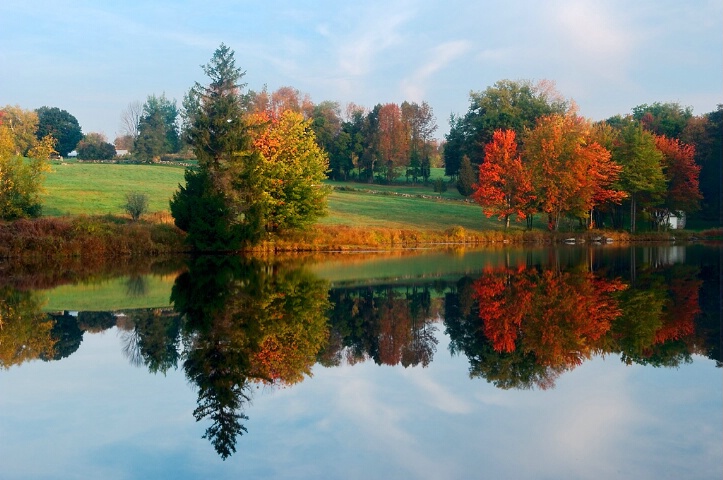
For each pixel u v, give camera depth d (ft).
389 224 201.67
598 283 82.48
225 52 140.05
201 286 78.28
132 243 127.95
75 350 43.57
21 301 66.28
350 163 383.86
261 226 136.46
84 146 391.24
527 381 35.94
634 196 211.00
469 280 86.28
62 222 125.70
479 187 201.57
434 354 42.91
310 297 69.51
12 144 139.33
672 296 70.54
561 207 192.85
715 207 258.78
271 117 158.81
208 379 36.29
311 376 37.04
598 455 24.64
